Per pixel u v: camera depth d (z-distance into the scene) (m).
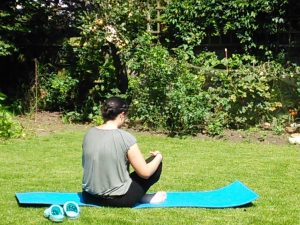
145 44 12.02
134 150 5.90
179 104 10.98
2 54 12.75
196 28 14.20
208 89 11.41
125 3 12.26
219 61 13.17
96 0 12.34
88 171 5.95
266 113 11.48
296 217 5.81
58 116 12.80
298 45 14.09
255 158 8.95
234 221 5.61
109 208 5.91
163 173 7.84
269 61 13.73
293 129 11.11
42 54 13.77
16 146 9.68
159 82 11.19
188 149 9.65
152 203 6.15
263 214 5.88
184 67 11.36
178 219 5.62
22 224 5.43
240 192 6.52
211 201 6.27
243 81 11.31
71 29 13.98
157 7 14.23
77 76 13.05
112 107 6.02
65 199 6.16
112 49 12.51
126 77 12.62
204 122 11.15
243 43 14.27
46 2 13.79
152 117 11.28
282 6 13.87
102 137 5.93
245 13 13.94
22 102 13.16
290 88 11.53
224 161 8.70
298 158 8.98
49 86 13.40
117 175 5.91
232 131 11.20
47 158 8.77
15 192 6.69
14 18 13.09
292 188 7.07
